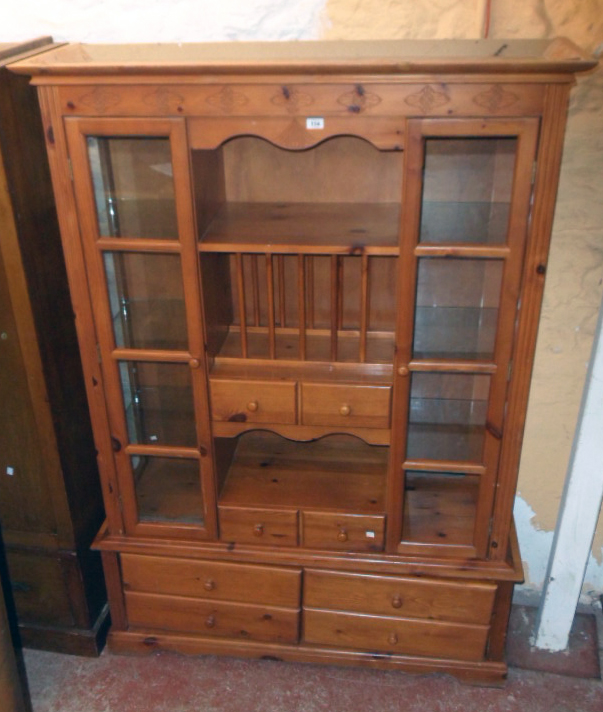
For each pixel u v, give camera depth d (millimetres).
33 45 1713
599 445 1846
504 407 1662
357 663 2053
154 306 1711
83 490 2037
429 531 1901
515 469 1732
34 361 1737
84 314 1681
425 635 1993
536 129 1374
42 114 1474
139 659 2150
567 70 1295
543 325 1945
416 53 1570
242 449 2152
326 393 1712
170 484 2055
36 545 2006
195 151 1527
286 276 1933
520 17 1675
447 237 1549
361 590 1946
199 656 2164
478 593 1897
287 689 2049
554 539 2008
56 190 1543
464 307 1720
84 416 2035
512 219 1457
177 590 2037
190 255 1582
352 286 1917
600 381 1790
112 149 1559
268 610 2021
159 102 1439
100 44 1802
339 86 1387
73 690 2047
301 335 1723
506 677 2033
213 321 1769
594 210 1789
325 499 1923
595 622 2291
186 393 1821
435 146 1592
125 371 1806
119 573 2041
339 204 1854
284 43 1730
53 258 1801
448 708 1989
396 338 1608
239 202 1888
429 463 1758
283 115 1430
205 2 1768
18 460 1883
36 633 2145
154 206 1583
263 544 1943
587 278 1869
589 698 2021
